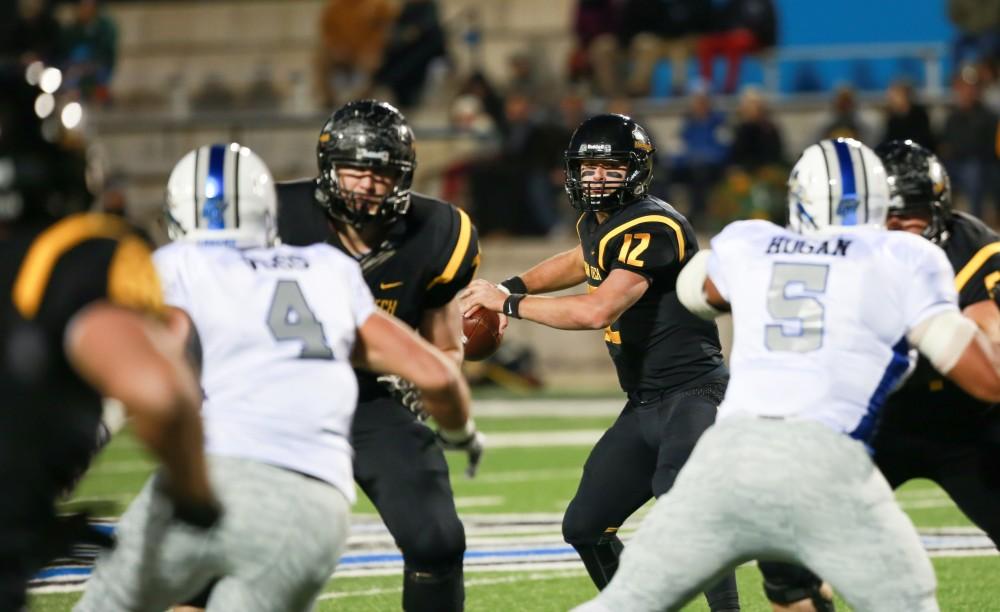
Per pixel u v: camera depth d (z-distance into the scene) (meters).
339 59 57.59
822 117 54.91
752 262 11.78
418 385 11.09
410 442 13.50
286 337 10.62
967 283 14.11
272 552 10.05
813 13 58.22
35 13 53.25
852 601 10.80
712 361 15.75
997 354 11.33
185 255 10.82
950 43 56.03
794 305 11.41
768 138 49.31
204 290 10.65
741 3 55.03
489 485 28.81
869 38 57.84
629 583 10.91
